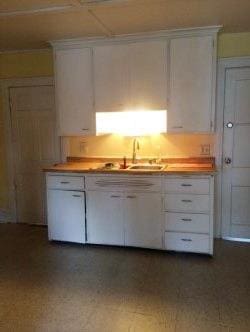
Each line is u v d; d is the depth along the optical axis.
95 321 2.19
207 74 3.27
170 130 3.44
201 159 3.66
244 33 3.37
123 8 2.61
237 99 3.50
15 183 4.34
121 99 3.50
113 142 3.92
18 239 3.82
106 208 3.40
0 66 4.12
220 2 2.52
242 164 3.59
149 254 3.32
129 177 3.28
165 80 3.37
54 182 3.53
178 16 2.84
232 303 2.38
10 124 4.22
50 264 3.12
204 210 3.13
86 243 3.55
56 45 3.61
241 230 3.67
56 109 3.74
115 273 2.91
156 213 3.26
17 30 3.17
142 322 2.17
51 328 2.12
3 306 2.39
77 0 2.43
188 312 2.28
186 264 3.06
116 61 3.46
